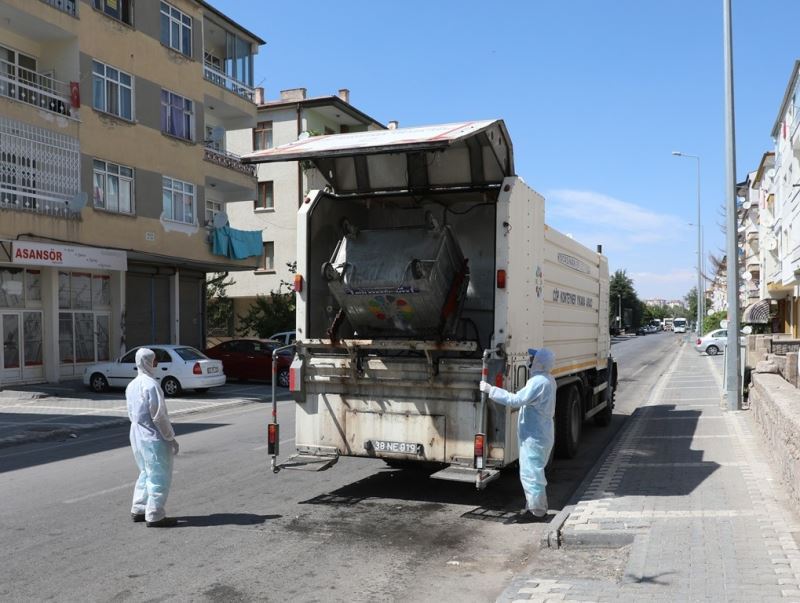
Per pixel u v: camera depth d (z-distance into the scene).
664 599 4.75
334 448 8.22
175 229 27.02
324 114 45.69
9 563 6.04
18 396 19.94
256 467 10.23
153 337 27.36
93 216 23.20
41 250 20.56
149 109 25.97
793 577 5.04
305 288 8.49
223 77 32.09
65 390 21.20
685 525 6.44
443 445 7.73
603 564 5.86
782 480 8.05
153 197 25.98
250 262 30.80
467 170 8.85
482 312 9.02
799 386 12.34
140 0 25.67
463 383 7.61
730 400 14.92
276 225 44.22
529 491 7.34
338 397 8.23
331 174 9.41
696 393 19.45
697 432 12.04
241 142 45.09
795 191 31.44
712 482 8.20
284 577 5.71
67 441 13.54
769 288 45.56
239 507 7.91
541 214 9.09
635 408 16.92
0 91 21.64
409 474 9.70
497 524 7.29
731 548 5.73
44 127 21.58
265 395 21.55
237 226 45.06
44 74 23.14
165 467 7.14
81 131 22.91
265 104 44.31
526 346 8.30
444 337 8.23
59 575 5.74
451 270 8.17
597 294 13.46
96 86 23.73
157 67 26.42
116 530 7.01
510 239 7.81
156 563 6.03
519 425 7.43
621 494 7.79
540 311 9.00
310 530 7.02
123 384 21.06
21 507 7.98
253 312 38.16
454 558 6.23
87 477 9.72
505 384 7.55
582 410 12.15
